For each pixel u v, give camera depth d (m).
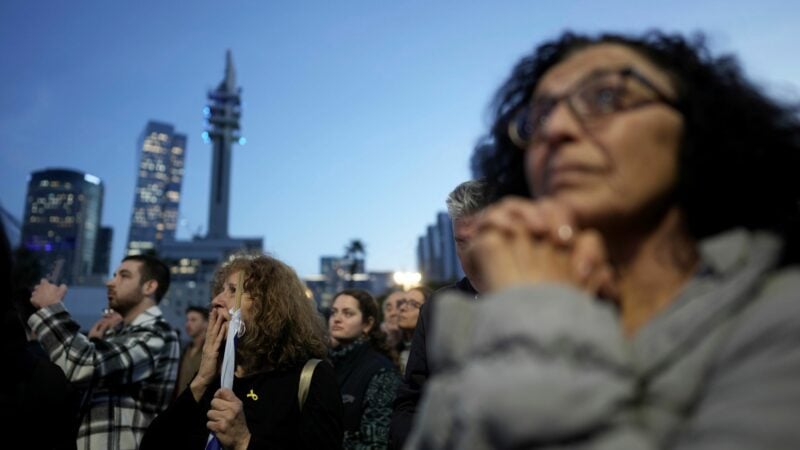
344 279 75.00
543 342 0.53
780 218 0.78
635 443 0.50
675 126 0.73
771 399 0.50
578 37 0.96
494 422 0.52
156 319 3.50
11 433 1.61
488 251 0.64
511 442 0.51
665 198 0.71
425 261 175.50
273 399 2.24
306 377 2.29
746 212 0.78
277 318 2.34
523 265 0.61
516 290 0.58
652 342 0.62
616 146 0.68
